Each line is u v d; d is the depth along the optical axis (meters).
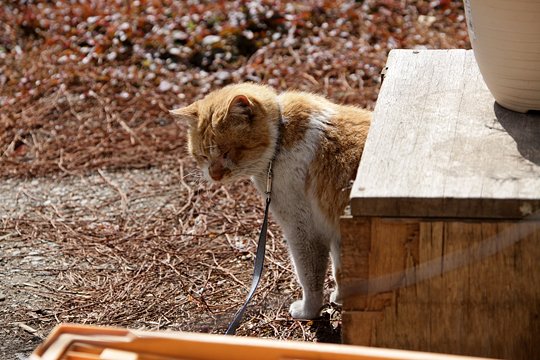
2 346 4.64
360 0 9.20
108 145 7.14
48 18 9.31
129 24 8.74
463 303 3.24
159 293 5.10
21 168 6.87
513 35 3.51
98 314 4.92
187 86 7.96
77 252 5.62
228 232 5.76
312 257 4.55
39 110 7.74
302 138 4.38
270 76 7.93
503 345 3.27
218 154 4.49
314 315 4.69
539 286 3.16
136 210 6.16
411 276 3.24
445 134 3.64
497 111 3.84
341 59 8.08
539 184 3.16
